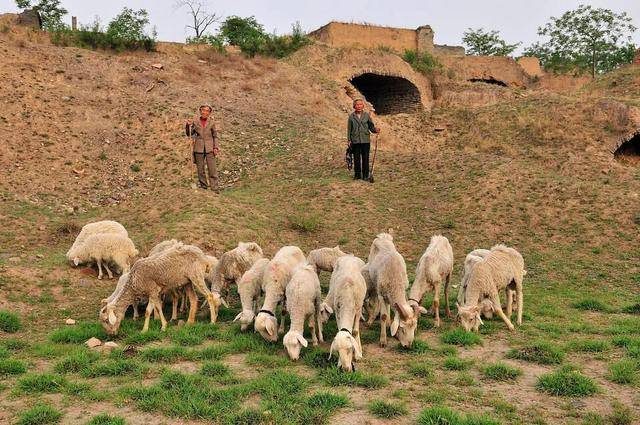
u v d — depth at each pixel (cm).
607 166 2081
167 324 852
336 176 1811
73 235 1307
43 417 530
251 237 1295
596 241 1361
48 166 1745
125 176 1798
